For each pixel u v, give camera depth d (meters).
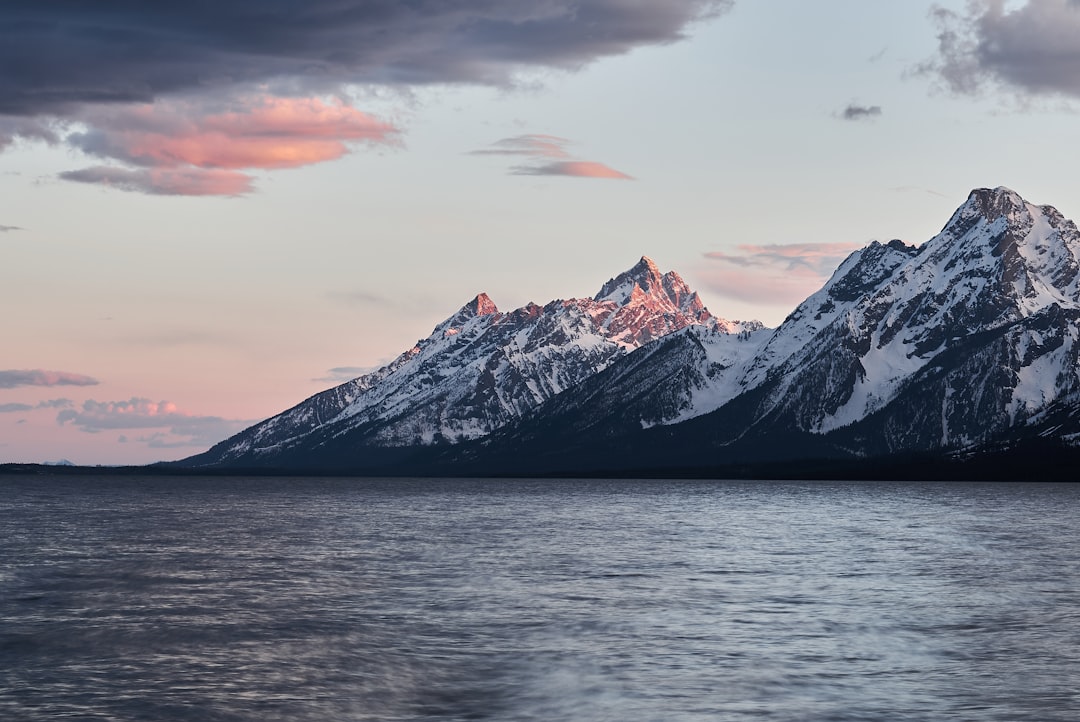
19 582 106.88
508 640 74.44
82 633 77.38
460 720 54.06
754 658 68.06
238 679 62.94
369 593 98.38
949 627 79.31
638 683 61.47
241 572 115.94
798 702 57.09
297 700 58.09
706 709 55.84
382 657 68.81
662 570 117.75
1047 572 115.44
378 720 54.03
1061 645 72.19
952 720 53.66
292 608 89.06
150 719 54.34
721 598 94.69
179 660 68.12
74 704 57.25
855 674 63.50
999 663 66.44
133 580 108.50
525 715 54.91
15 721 54.03
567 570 117.81
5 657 69.12
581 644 72.88
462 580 108.31
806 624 80.69
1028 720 53.59
